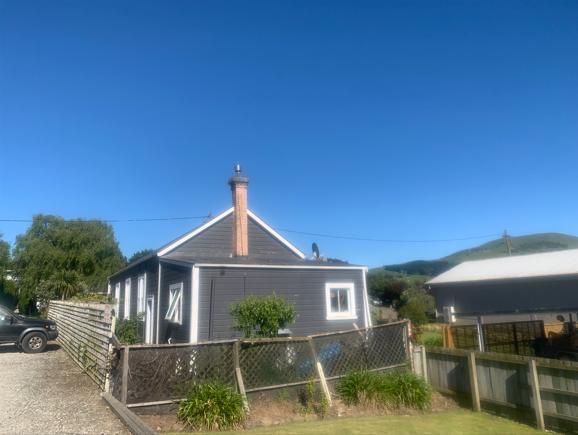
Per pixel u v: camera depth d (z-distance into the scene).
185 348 8.51
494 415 8.99
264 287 14.32
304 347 9.65
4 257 40.34
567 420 7.71
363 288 16.03
